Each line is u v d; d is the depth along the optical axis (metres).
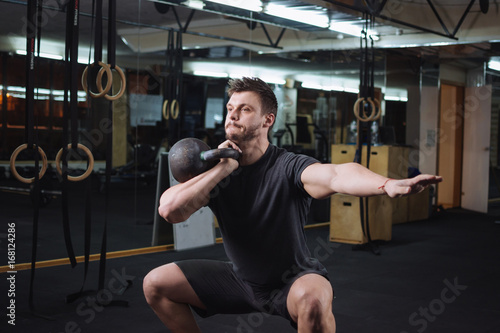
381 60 7.96
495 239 6.52
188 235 5.48
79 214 6.75
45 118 6.08
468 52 7.72
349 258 5.25
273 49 7.38
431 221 8.08
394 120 8.26
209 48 6.90
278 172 1.75
